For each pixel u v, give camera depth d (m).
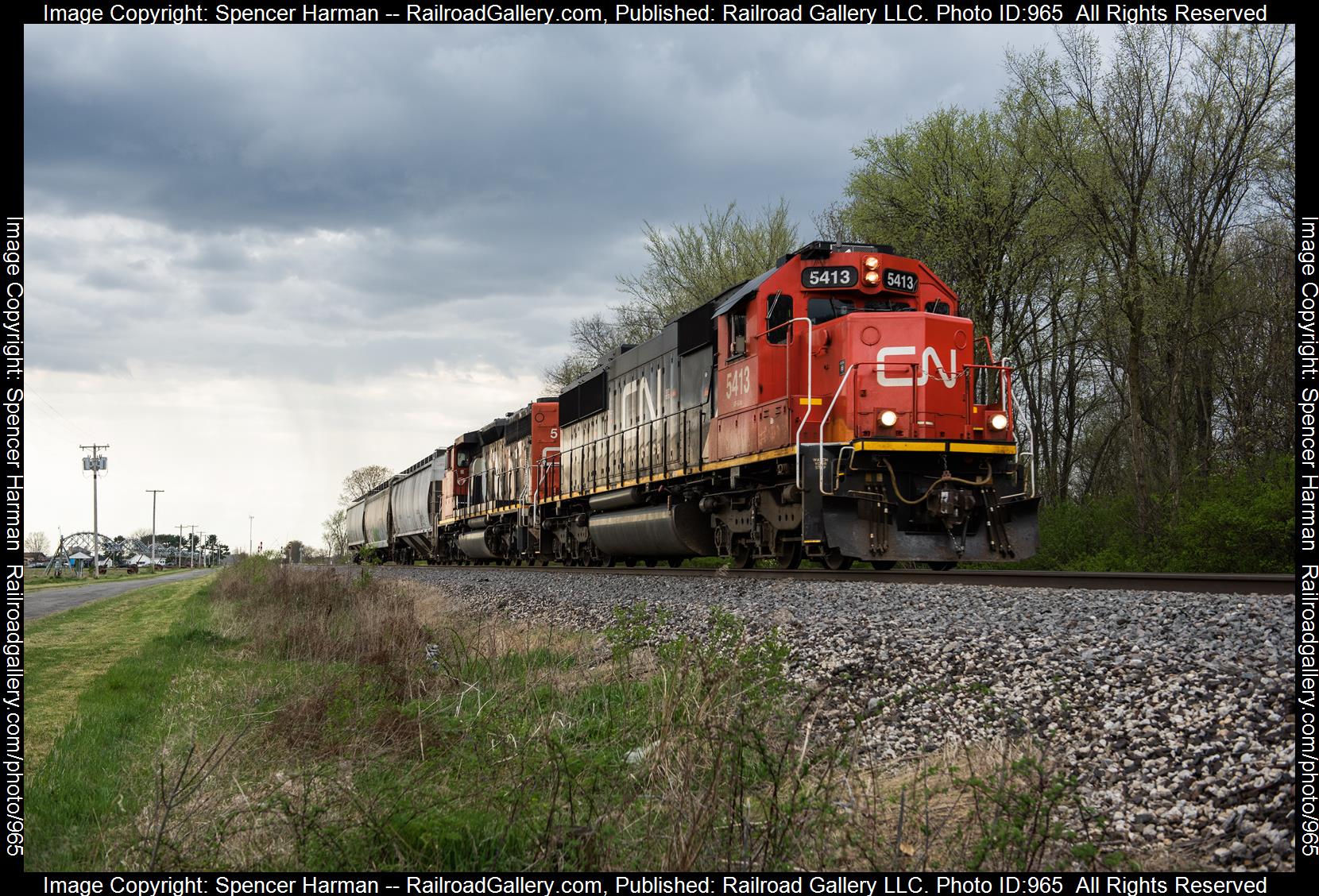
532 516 28.91
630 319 43.09
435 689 9.20
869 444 13.92
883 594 10.84
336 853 5.09
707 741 5.95
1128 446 35.59
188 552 171.50
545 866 4.88
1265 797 4.77
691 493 18.89
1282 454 19.75
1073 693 6.48
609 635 9.52
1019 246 25.48
